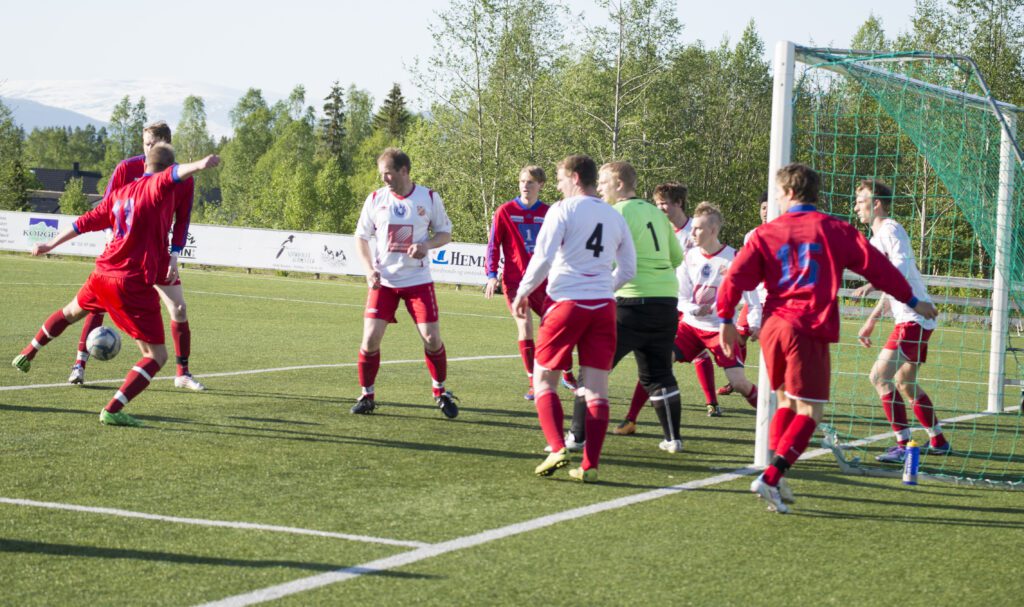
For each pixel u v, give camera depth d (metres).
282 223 102.75
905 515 6.73
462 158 50.50
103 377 11.61
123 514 5.89
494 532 5.79
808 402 6.43
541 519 6.14
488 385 12.65
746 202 66.19
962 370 17.56
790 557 5.54
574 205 7.29
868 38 62.78
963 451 9.52
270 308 22.64
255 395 10.88
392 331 19.39
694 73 68.50
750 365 16.84
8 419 8.78
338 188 99.00
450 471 7.51
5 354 13.27
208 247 37.56
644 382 8.88
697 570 5.21
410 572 4.98
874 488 7.59
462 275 33.16
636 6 50.62
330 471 7.32
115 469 7.07
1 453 7.42
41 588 4.56
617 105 49.06
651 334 8.66
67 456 7.41
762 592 4.89
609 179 8.85
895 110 9.51
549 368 7.37
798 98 8.62
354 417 9.79
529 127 50.09
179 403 10.09
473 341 18.09
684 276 10.64
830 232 6.35
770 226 6.48
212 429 8.78
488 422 9.88
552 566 5.18
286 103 152.88
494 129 50.25
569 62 52.22
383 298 9.91
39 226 39.34
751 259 6.51
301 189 98.12
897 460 8.81
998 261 10.93
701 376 11.05
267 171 130.00
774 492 6.45
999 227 10.90
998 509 7.05
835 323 6.35
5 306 19.78
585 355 7.34
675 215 10.55
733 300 6.55
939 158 10.24
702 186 63.47
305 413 9.87
